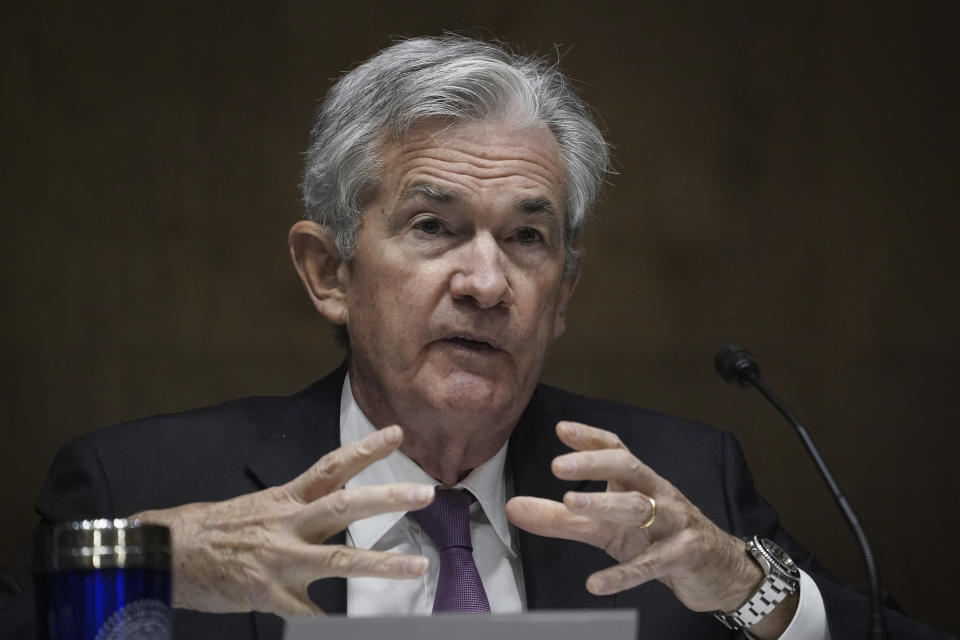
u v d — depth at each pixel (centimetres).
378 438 654
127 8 1931
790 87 1994
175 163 1927
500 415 822
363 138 834
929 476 1927
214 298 1917
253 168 1942
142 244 1911
